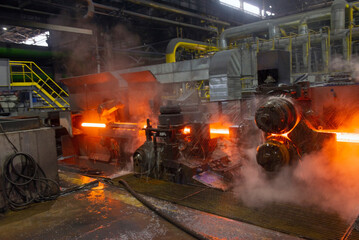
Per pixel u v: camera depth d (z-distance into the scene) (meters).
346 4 16.17
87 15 19.41
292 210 3.62
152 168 5.68
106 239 2.95
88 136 8.24
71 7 19.97
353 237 2.86
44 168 4.40
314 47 17.66
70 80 9.06
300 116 4.37
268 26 20.19
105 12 22.30
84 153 8.52
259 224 3.22
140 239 2.93
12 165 3.99
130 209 3.78
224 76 15.87
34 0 18.34
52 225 3.36
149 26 26.69
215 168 5.20
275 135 4.50
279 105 4.10
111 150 7.62
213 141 5.65
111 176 6.50
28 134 4.23
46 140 4.45
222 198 4.20
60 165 7.34
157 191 4.71
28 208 3.96
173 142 5.47
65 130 8.21
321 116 4.52
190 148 5.59
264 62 5.29
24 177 4.08
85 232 3.13
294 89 4.56
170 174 5.43
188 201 4.12
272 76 5.20
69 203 4.09
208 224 3.24
